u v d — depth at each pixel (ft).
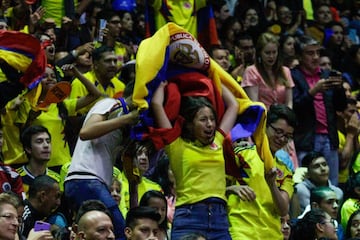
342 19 95.61
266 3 87.10
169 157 45.70
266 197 49.90
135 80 44.73
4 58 49.75
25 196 52.90
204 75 46.93
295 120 51.31
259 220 49.85
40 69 50.57
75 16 72.64
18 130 57.67
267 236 49.88
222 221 45.68
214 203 45.50
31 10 69.72
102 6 76.18
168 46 45.88
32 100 51.34
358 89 83.82
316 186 61.31
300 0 87.40
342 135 71.36
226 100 47.01
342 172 70.49
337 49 85.35
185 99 45.83
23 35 50.34
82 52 63.10
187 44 46.16
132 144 45.68
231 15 83.71
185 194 45.50
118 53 71.46
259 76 66.44
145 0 72.38
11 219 42.14
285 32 84.84
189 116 45.39
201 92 46.16
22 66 50.16
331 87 67.62
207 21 71.61
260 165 49.75
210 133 45.44
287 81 67.15
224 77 47.37
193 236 43.06
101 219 42.22
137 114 44.11
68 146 58.29
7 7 70.03
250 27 80.94
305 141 67.92
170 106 45.44
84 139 43.93
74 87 59.57
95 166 44.78
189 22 71.82
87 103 57.93
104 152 45.01
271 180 48.75
